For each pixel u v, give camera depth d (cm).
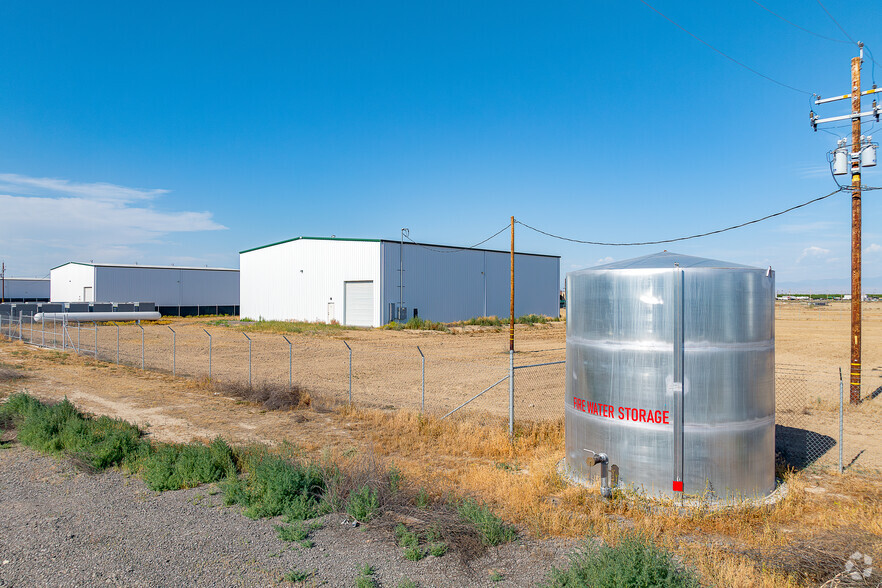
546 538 706
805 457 1076
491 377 2159
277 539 704
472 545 672
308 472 864
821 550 640
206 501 845
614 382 876
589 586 545
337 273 4781
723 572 585
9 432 1266
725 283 835
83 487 909
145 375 2116
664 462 837
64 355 2673
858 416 1422
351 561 642
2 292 9306
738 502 812
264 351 3012
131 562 638
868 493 884
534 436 1198
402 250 4719
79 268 6775
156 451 1080
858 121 1606
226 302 7562
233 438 1221
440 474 968
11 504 829
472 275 5366
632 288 864
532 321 5506
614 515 794
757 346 853
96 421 1270
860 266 1585
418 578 601
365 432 1278
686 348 833
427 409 1521
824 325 5191
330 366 2442
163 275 6925
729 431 830
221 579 599
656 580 525
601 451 889
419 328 4503
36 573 611
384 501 798
